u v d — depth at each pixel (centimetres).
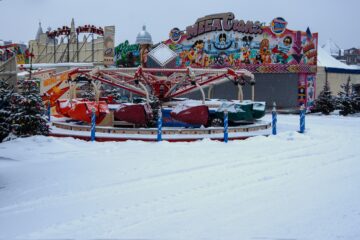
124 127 1639
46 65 3766
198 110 1566
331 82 3741
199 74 1900
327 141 1498
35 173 938
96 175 919
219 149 1284
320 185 840
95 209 673
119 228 584
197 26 3753
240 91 1881
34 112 1473
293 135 1563
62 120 1902
